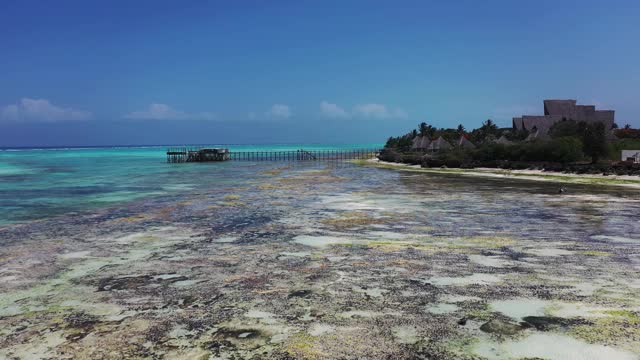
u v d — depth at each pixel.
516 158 45.62
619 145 46.81
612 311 6.60
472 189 25.77
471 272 8.77
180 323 6.38
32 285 8.24
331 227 13.89
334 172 43.69
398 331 5.98
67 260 10.06
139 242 11.93
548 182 30.36
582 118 73.44
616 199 20.61
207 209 17.95
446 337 5.77
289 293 7.64
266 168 52.50
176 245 11.55
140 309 6.96
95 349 5.57
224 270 9.16
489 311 6.66
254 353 5.40
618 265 9.22
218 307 7.01
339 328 6.12
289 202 20.02
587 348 5.39
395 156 65.50
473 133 81.88
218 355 5.36
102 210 17.91
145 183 30.70
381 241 11.80
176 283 8.32
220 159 74.56
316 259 9.98
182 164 62.34
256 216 16.12
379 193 23.77
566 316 6.42
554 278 8.32
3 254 10.64
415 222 14.66
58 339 5.87
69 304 7.22
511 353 5.30
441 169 46.84
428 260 9.73
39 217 16.22
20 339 5.88
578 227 13.66
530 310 6.68
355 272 8.88
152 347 5.61
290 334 5.94
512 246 11.06
